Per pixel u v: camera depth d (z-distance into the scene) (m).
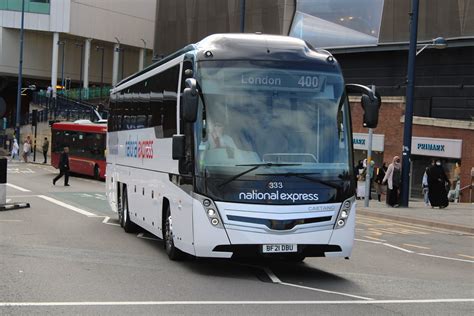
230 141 8.63
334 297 7.94
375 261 11.47
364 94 9.12
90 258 10.31
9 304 7.00
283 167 8.58
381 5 38.50
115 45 74.06
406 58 38.00
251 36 9.35
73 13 69.12
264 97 8.84
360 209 22.45
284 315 6.84
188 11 55.00
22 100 87.00
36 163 47.44
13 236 12.49
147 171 11.88
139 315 6.64
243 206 8.42
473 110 34.69
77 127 36.00
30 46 73.44
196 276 9.05
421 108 36.84
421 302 7.86
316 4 42.03
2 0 67.44
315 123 8.88
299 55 9.15
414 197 32.84
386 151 33.69
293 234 8.47
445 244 14.77
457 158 30.91
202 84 8.79
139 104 12.83
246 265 10.12
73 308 6.89
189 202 8.80
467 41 34.47
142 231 14.08
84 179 34.41
